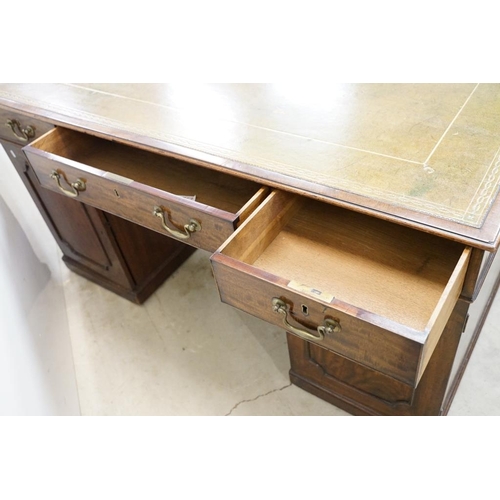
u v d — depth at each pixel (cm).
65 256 175
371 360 70
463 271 72
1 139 137
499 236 69
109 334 159
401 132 93
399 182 81
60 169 104
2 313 110
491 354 137
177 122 106
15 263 137
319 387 130
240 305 82
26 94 126
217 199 103
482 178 79
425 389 107
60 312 161
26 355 114
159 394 140
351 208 78
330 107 104
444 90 104
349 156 88
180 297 168
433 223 72
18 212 154
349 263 84
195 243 95
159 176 111
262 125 101
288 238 91
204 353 150
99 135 106
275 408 133
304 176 85
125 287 165
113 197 100
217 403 136
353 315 65
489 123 92
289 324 76
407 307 76
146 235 157
